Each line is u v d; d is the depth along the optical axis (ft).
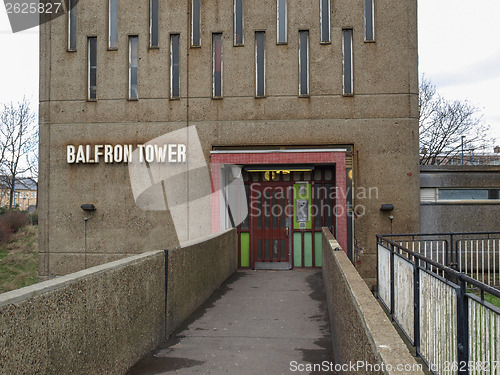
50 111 39.14
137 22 39.06
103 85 39.01
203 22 38.73
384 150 36.65
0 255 88.07
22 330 8.89
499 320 9.36
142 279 16.07
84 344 11.57
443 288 13.82
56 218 38.47
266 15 38.24
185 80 38.58
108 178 38.34
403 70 36.81
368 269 36.14
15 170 131.85
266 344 18.25
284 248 38.34
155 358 16.35
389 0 37.14
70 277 11.23
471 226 37.55
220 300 26.14
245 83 38.06
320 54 37.60
